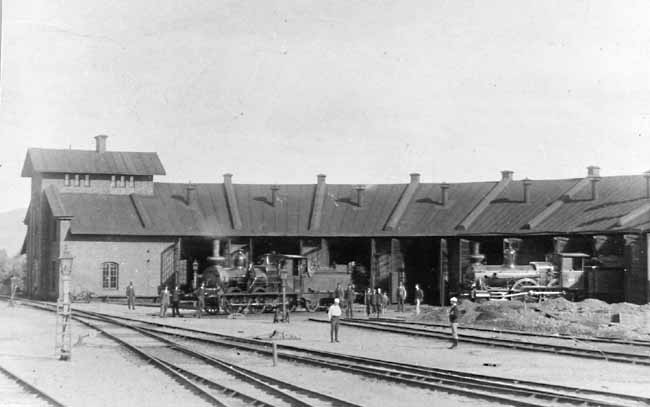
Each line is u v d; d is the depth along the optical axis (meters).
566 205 57.00
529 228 55.59
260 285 49.72
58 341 30.52
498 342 30.34
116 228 60.28
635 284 48.19
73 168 64.31
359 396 18.23
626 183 57.00
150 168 65.75
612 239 51.97
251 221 62.62
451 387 18.81
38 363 23.94
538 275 50.78
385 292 61.34
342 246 65.69
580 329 34.66
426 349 28.56
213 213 63.34
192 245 65.06
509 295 49.38
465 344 30.34
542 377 21.36
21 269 83.62
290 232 61.59
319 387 19.69
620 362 24.42
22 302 57.59
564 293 50.03
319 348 28.91
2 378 20.47
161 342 31.02
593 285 49.97
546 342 30.83
